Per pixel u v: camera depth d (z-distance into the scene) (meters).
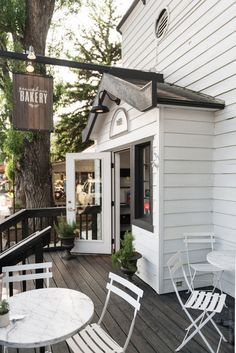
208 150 3.86
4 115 7.52
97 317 3.07
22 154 7.91
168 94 3.59
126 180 6.41
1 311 1.72
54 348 2.54
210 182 3.89
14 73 3.82
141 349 2.53
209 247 3.92
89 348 1.93
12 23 7.12
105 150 5.93
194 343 2.62
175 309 3.25
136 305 2.04
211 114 3.85
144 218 4.38
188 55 4.39
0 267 2.46
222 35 3.71
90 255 5.46
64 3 8.70
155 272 3.75
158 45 5.23
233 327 2.67
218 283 3.62
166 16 5.00
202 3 4.07
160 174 3.60
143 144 4.29
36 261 2.77
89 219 5.64
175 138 3.67
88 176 5.64
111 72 4.57
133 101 3.63
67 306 1.98
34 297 2.12
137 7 6.02
